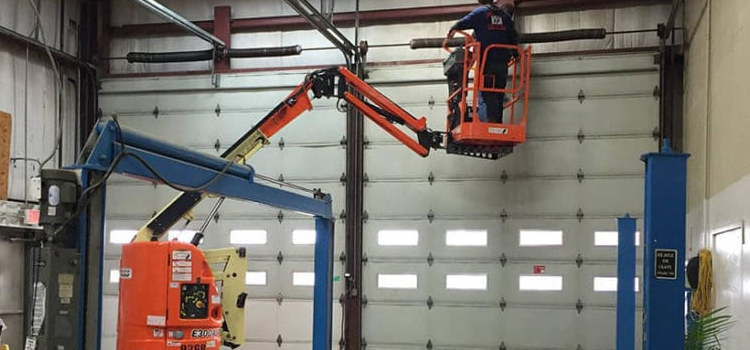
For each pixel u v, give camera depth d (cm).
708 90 771
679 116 989
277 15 1120
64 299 415
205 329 644
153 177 479
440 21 1079
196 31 1015
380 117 866
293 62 1116
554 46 1038
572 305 995
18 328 955
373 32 1095
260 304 1077
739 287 599
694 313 733
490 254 1022
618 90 1004
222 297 871
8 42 990
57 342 413
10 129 965
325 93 830
